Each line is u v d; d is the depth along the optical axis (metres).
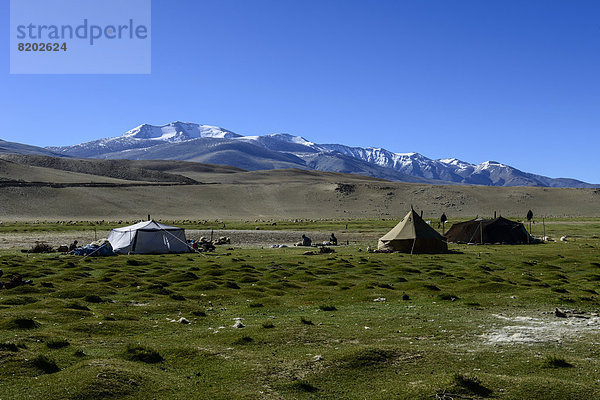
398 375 15.51
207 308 27.17
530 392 13.73
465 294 31.34
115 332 20.80
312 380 15.11
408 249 63.75
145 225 64.94
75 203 189.00
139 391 13.95
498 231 79.56
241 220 174.00
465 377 14.45
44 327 21.08
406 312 25.61
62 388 13.60
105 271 43.28
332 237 77.88
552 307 26.52
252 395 13.87
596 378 15.07
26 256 55.72
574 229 115.75
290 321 23.16
